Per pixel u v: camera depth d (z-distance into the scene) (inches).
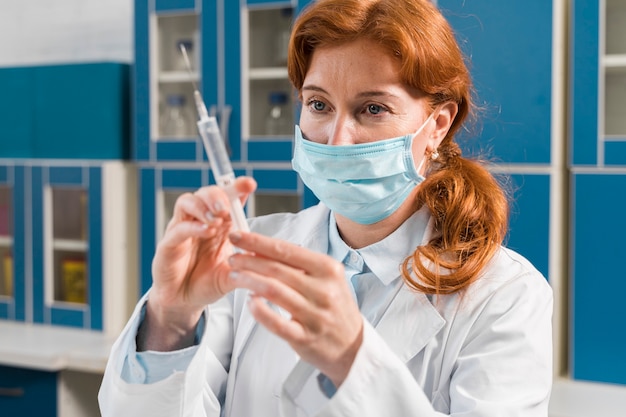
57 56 126.3
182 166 106.7
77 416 104.9
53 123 113.7
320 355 31.1
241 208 33.4
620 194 83.4
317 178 43.9
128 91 112.8
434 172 46.8
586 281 85.4
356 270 45.4
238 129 102.3
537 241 85.3
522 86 84.8
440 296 42.7
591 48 83.3
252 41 101.6
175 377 36.6
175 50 107.2
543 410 40.1
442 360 41.9
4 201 118.0
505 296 41.7
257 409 43.6
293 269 30.2
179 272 34.9
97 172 109.7
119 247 111.4
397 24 39.7
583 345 85.9
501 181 63.6
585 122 84.2
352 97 41.2
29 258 115.0
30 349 101.6
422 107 42.9
